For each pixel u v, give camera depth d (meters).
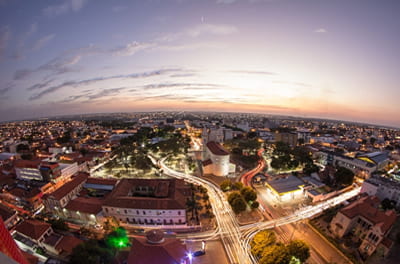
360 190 103.62
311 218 83.19
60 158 160.38
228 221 82.94
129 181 102.94
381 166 137.25
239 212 85.00
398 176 121.62
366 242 64.00
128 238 71.50
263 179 124.81
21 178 120.44
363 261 61.38
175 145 192.75
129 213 79.62
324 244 69.69
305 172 131.00
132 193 100.81
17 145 196.12
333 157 150.50
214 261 63.34
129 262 51.91
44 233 66.94
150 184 101.56
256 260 63.75
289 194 101.31
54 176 115.31
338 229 72.06
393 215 65.50
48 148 195.75
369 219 66.94
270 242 62.97
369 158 136.50
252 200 89.69
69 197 92.31
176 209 77.81
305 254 57.50
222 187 107.44
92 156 162.50
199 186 107.38
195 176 133.25
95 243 66.62
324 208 91.94
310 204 95.81
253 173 138.88
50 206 88.12
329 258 63.72
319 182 113.25
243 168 148.75
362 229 68.69
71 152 180.62
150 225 79.19
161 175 135.38
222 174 132.62
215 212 89.56
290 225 80.19
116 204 80.00
